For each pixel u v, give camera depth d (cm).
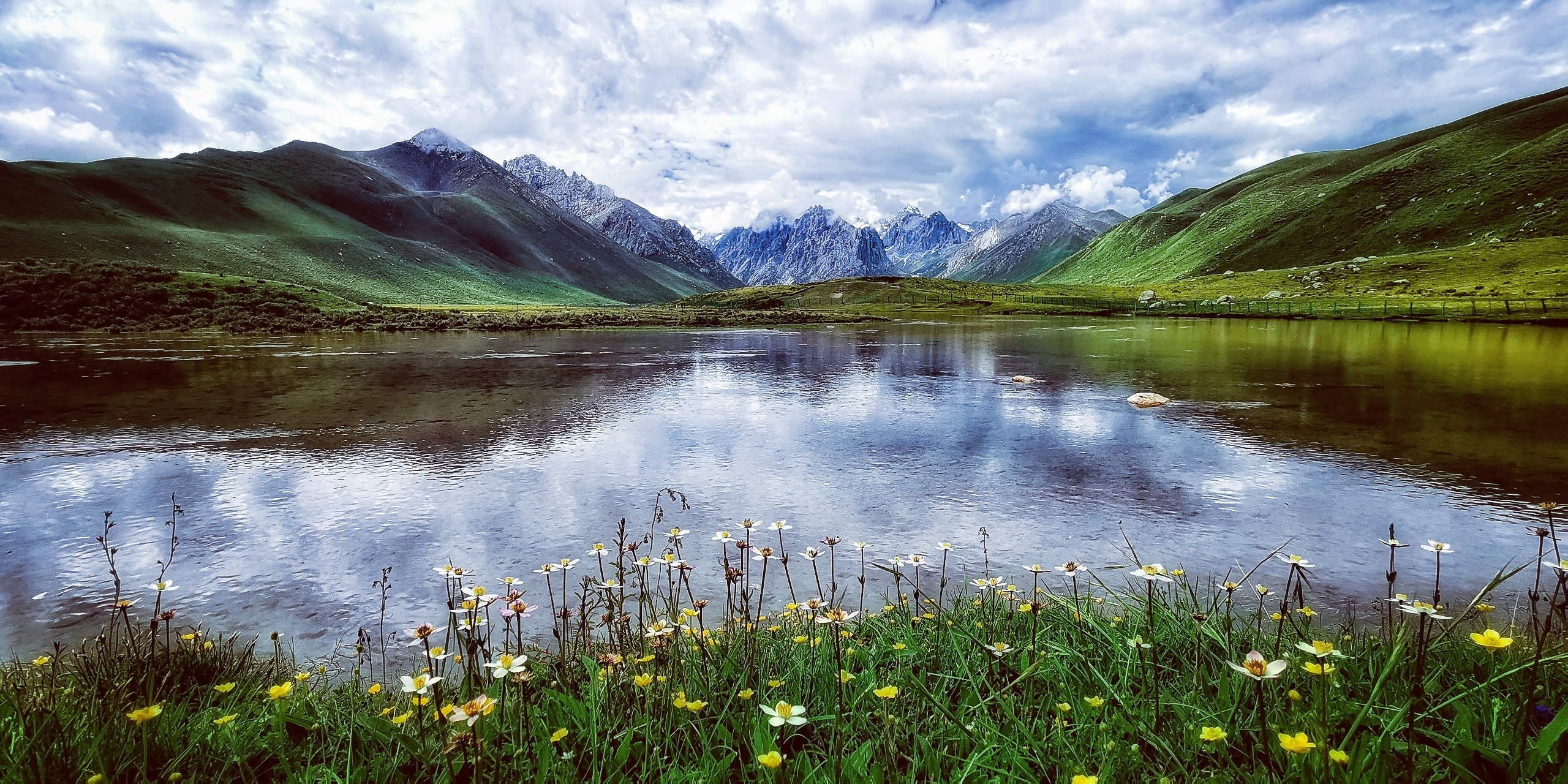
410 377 2911
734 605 512
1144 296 14325
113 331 6681
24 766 283
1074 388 2542
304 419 1847
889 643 451
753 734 301
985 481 1209
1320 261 18650
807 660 412
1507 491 1109
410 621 638
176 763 298
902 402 2198
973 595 678
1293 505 1045
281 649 576
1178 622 464
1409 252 16825
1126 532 920
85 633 615
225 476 1232
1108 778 274
